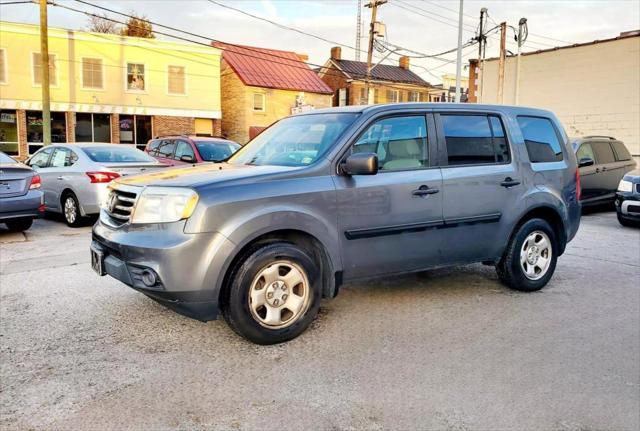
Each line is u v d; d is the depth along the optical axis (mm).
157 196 3756
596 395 3221
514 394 3213
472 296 5215
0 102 26406
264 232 3799
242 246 3730
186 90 31812
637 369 3596
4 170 8125
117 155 9930
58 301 4914
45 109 21984
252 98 34969
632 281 5898
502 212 5059
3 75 26391
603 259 7059
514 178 5133
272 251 3830
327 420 2896
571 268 6516
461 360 3693
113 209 4141
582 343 4047
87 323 4344
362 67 47594
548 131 5637
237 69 35344
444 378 3410
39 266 6293
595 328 4379
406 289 5418
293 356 3732
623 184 9883
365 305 4883
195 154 11148
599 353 3859
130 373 3441
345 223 4172
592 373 3523
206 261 3619
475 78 26922
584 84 22000
